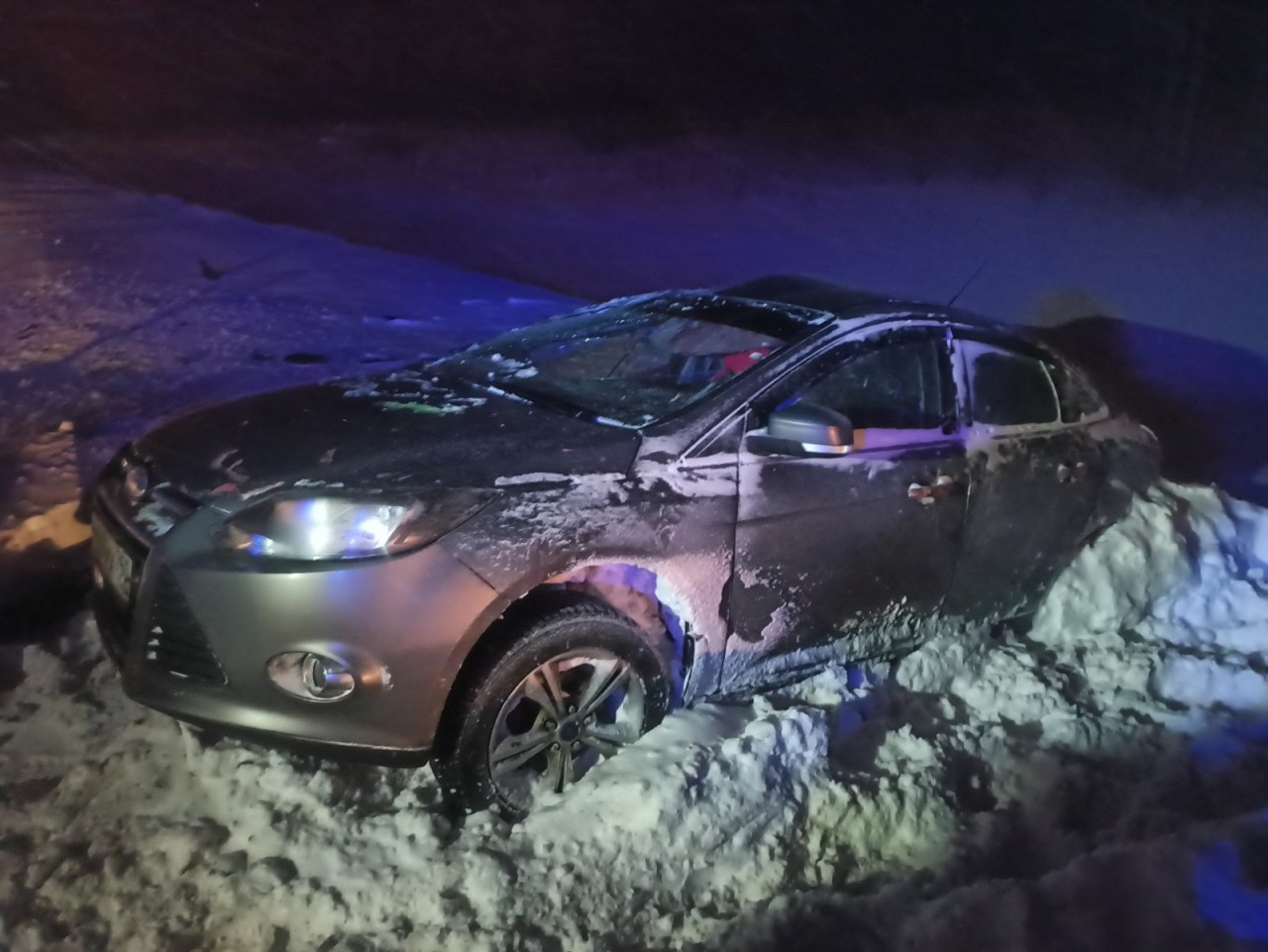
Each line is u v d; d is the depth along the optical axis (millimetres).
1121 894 2697
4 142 18219
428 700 2664
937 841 3037
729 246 13102
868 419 3584
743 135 20875
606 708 3084
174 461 3084
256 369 7020
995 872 2947
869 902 2729
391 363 7422
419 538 2695
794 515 3264
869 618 3586
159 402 6188
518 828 2812
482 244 12688
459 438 3111
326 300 9172
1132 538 4332
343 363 7352
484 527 2752
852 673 3715
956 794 3205
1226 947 2549
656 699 3109
